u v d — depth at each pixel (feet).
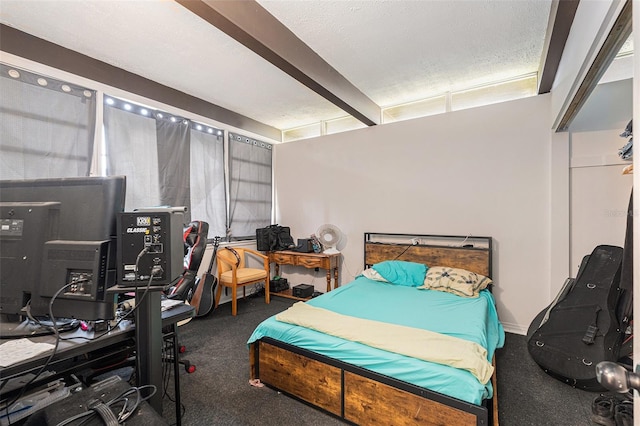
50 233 3.24
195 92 10.89
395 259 11.77
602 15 4.01
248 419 5.66
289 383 6.27
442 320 6.61
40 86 7.59
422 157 11.51
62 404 2.85
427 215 11.44
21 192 3.37
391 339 5.54
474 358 4.75
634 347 2.03
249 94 11.09
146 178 10.15
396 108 12.47
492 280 10.09
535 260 9.55
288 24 6.92
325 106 12.35
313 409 5.93
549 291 9.30
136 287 3.39
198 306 10.66
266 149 15.46
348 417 5.44
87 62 8.33
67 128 8.10
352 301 8.15
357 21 6.82
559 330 7.11
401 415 4.84
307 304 7.81
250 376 6.88
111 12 6.46
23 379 3.33
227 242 13.24
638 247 1.95
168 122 10.79
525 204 9.68
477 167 10.46
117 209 3.36
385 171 12.39
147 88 9.78
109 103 9.09
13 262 3.22
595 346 6.44
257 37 6.28
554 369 6.79
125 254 3.36
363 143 12.97
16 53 7.10
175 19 6.73
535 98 9.48
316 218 14.47
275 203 15.92
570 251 9.00
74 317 3.23
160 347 3.84
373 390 5.13
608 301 6.59
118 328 3.69
